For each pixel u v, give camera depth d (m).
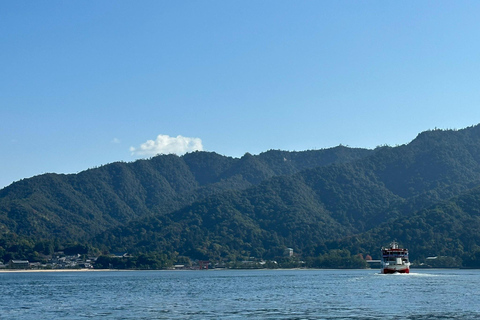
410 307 137.62
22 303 158.50
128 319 121.94
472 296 164.25
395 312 128.88
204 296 177.38
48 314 132.00
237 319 120.12
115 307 145.25
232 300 162.00
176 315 127.50
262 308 139.12
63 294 191.38
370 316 122.75
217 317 123.56
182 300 163.62
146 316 126.31
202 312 132.25
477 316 122.12
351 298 162.00
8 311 138.75
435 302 148.50
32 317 127.19
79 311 137.12
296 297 168.50
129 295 184.38
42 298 175.00
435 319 118.12
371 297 163.75
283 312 130.62
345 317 121.50
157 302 157.88
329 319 118.75
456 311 129.88
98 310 138.75
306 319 119.12
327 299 160.38
